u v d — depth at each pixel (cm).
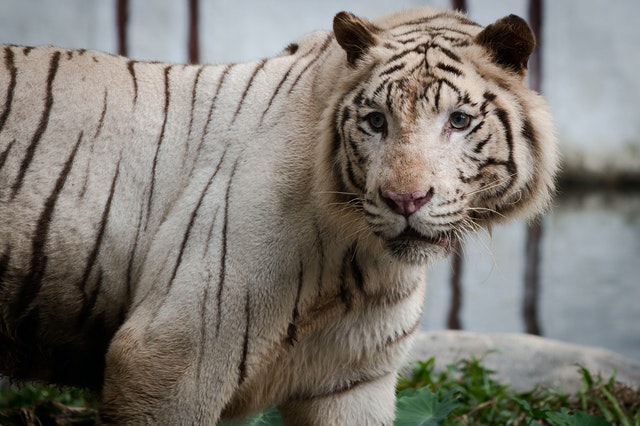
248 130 550
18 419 740
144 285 541
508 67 520
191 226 534
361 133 506
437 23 553
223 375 534
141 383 526
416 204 484
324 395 579
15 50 588
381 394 588
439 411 690
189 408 531
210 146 552
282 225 531
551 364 906
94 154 559
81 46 2388
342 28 518
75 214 553
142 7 2428
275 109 551
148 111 566
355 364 570
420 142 491
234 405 566
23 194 555
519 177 521
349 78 522
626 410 799
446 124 498
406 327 571
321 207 527
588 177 2519
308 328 550
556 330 1239
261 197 532
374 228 502
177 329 523
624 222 1969
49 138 560
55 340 577
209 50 2506
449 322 1272
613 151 2522
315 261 536
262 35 2536
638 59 2556
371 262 542
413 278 561
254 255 528
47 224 553
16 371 590
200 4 2494
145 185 557
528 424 708
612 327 1253
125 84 573
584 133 2533
